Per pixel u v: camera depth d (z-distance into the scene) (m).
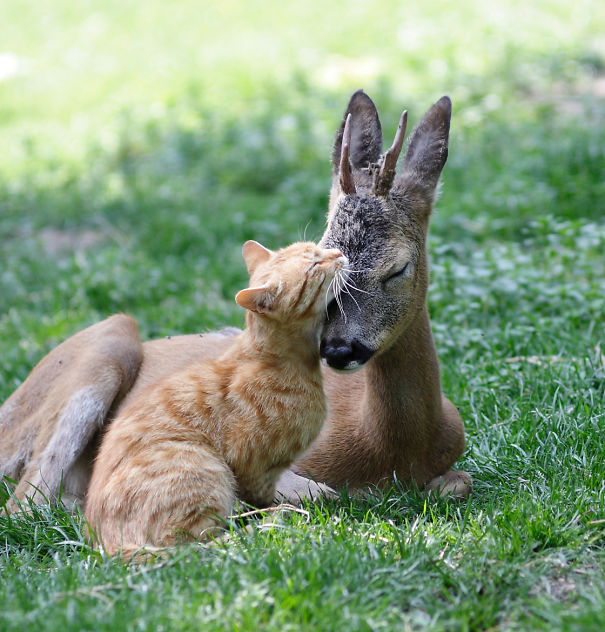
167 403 8.20
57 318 15.04
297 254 8.41
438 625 6.28
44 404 9.85
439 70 28.75
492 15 35.62
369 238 8.57
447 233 16.48
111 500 7.80
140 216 20.05
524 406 10.23
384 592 6.67
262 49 35.25
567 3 36.66
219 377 8.34
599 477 8.48
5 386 12.41
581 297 12.62
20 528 8.43
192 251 17.72
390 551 7.10
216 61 33.94
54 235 20.19
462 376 11.23
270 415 8.09
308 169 21.95
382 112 24.84
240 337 8.70
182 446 7.92
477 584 6.77
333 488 9.38
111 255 17.23
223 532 7.88
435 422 9.20
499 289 13.09
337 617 6.22
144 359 10.23
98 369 9.57
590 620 6.04
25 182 23.36
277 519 7.70
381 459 9.23
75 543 7.76
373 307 8.43
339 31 36.41
